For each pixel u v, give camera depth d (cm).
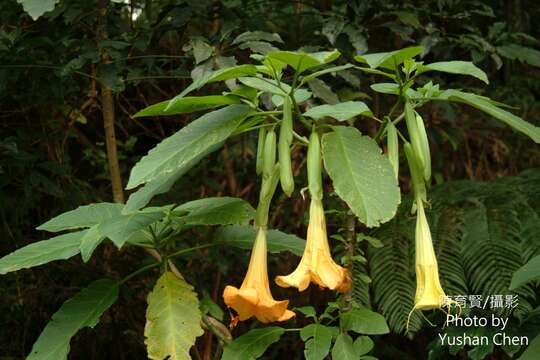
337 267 132
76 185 284
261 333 172
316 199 136
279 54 130
